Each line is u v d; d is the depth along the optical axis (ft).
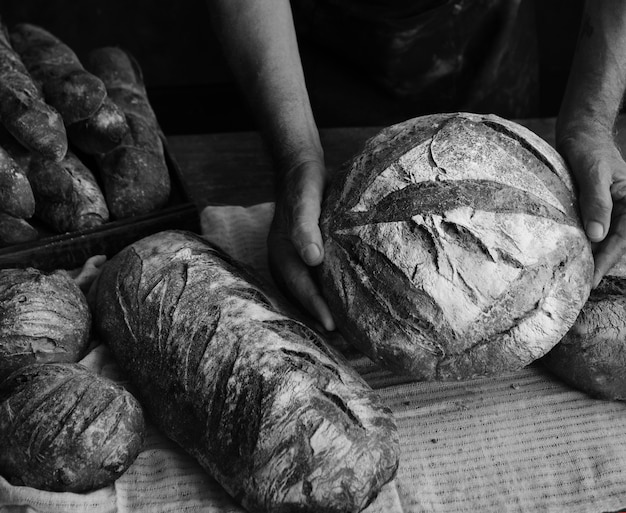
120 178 4.03
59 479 2.93
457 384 3.44
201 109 7.48
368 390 3.06
